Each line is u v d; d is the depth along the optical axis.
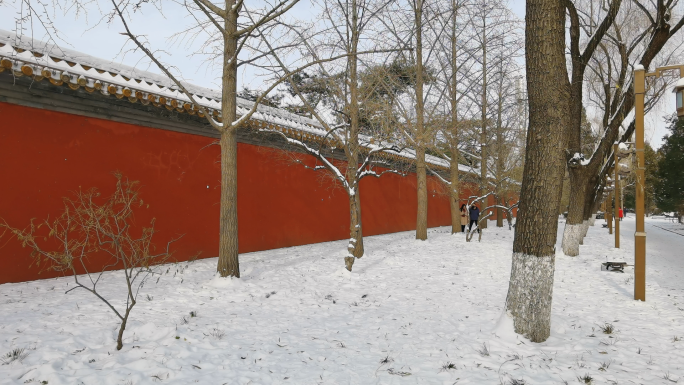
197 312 6.01
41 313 5.60
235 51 8.04
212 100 10.52
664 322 5.76
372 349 4.77
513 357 4.45
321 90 10.70
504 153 20.88
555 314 6.17
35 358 4.05
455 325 5.67
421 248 13.85
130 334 4.87
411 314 6.27
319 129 14.09
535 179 4.98
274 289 7.62
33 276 7.86
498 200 24.73
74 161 8.52
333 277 8.86
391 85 13.01
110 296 6.67
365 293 7.68
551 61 4.80
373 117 10.99
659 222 41.78
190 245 10.82
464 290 7.89
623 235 20.78
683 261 12.03
